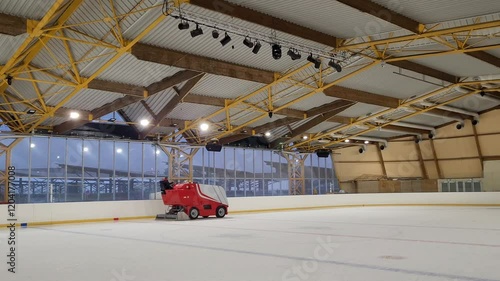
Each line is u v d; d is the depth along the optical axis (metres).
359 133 29.44
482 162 29.67
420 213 18.88
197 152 28.02
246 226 13.53
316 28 13.62
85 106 19.47
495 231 10.82
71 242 9.80
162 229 12.88
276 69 17.38
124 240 10.04
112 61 13.58
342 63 16.80
